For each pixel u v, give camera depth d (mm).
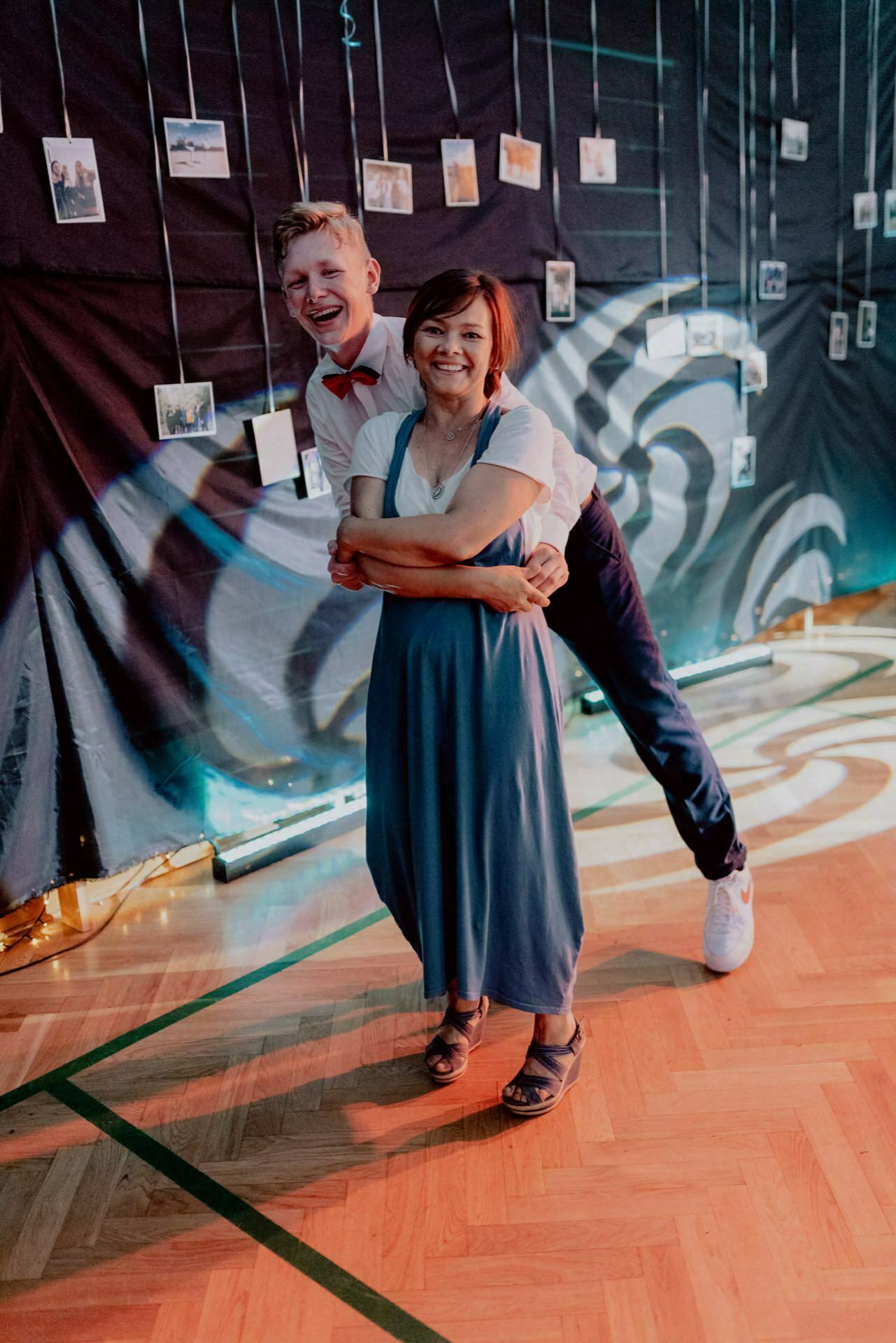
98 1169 1968
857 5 4383
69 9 2502
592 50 3619
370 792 2045
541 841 1942
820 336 4637
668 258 4012
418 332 1826
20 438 2545
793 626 4953
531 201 3537
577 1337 1589
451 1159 1945
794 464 4688
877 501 5090
